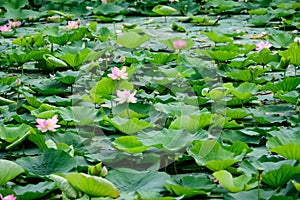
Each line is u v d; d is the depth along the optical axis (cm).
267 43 641
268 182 324
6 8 1059
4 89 523
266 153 387
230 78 585
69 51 664
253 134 413
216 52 623
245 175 329
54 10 1082
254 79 557
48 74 625
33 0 1160
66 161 354
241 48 709
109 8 1011
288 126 437
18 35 836
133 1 1103
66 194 295
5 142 400
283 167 314
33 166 353
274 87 511
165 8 927
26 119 461
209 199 323
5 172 314
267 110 476
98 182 287
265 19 896
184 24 909
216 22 901
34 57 635
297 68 617
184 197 321
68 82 546
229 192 329
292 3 1044
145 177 342
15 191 327
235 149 382
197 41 756
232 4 1045
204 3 1132
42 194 318
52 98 500
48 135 397
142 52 666
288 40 711
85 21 976
